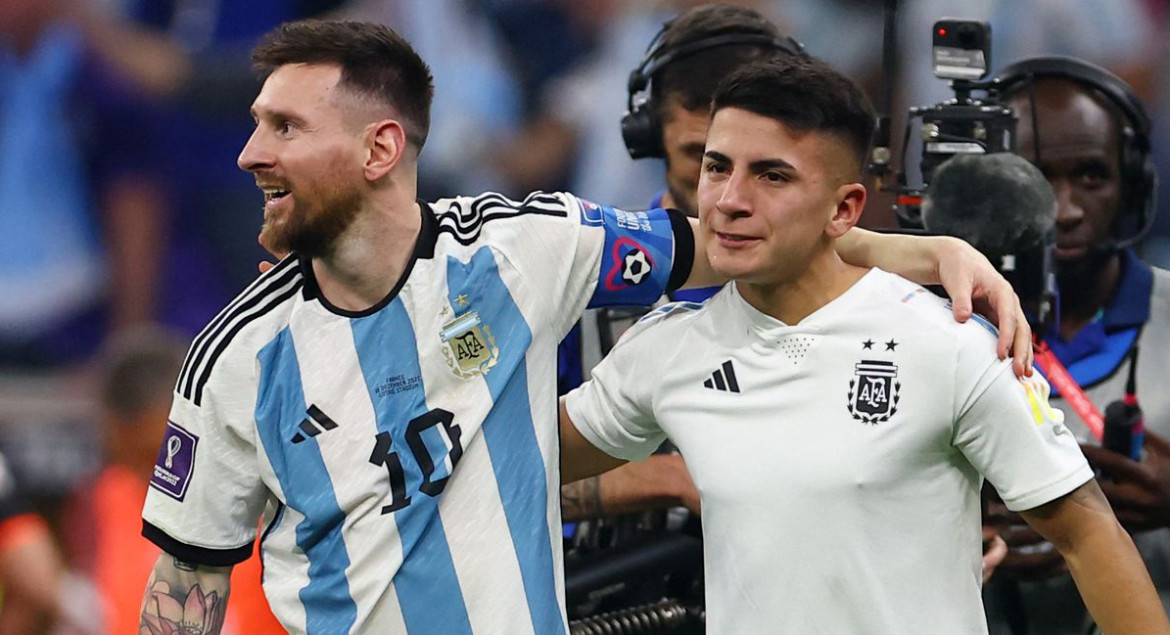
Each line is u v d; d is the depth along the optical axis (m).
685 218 11.31
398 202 10.67
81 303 24.50
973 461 10.07
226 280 24.78
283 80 10.44
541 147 25.38
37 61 24.53
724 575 10.40
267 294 10.70
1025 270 11.72
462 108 25.19
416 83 10.78
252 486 10.78
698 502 12.70
